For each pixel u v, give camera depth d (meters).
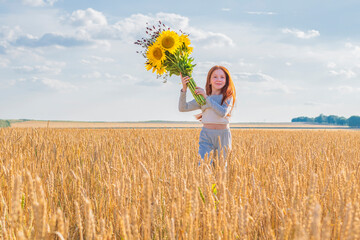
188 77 4.89
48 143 4.71
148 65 5.19
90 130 12.12
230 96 4.81
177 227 1.58
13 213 1.31
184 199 1.73
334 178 2.16
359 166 2.99
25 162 3.42
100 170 3.10
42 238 1.17
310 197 1.48
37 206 1.16
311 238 1.15
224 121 4.65
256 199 2.12
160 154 3.62
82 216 2.06
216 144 4.64
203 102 4.80
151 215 1.83
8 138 5.49
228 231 1.54
